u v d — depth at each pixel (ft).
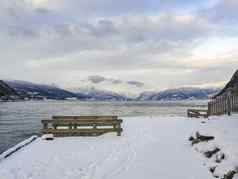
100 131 51.80
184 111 239.30
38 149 39.24
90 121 51.96
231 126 38.09
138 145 41.14
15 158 33.76
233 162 24.16
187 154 33.58
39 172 27.43
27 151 37.88
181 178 24.61
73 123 51.75
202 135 37.04
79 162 31.17
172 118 90.38
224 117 49.47
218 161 27.12
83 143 43.78
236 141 29.35
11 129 104.06
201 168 27.35
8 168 29.12
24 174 26.86
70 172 27.22
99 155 34.73
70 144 42.98
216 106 70.49
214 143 31.22
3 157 34.04
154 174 26.00
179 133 52.19
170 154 34.01
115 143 43.42
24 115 204.13
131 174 26.21
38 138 51.44
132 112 230.89
